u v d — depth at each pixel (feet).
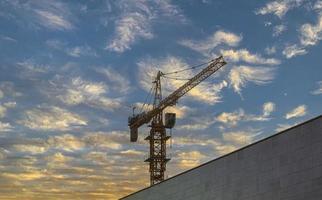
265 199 141.18
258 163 146.51
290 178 132.57
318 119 125.80
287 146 135.44
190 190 183.01
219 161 166.81
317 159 124.26
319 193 122.11
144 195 222.48
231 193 157.69
